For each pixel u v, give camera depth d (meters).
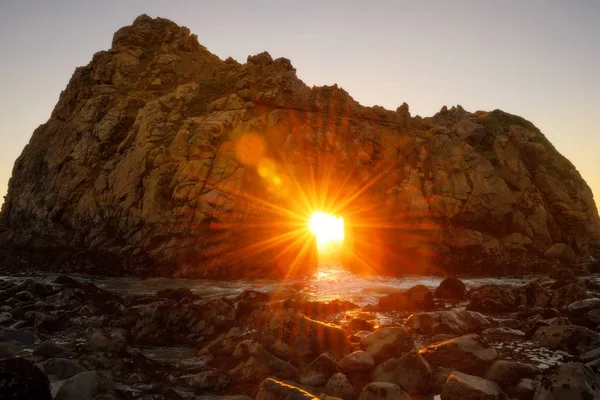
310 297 22.52
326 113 39.56
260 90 38.94
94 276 29.62
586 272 30.91
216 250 30.78
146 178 32.97
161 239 31.52
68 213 35.50
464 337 10.87
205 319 14.82
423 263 34.84
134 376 9.92
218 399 9.03
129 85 41.41
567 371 8.16
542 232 37.09
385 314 17.53
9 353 11.92
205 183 32.12
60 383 9.70
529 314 16.64
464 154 38.97
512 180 38.88
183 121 35.59
